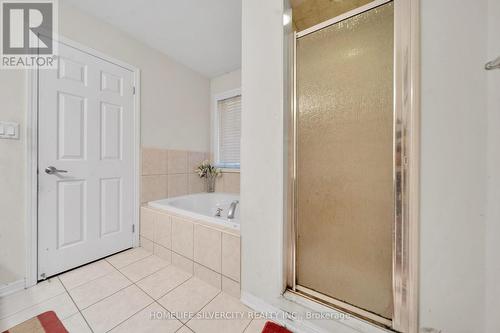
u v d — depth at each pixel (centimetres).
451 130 78
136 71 213
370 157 100
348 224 107
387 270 96
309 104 118
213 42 223
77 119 169
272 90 119
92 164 179
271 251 119
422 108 82
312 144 118
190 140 279
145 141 223
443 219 79
